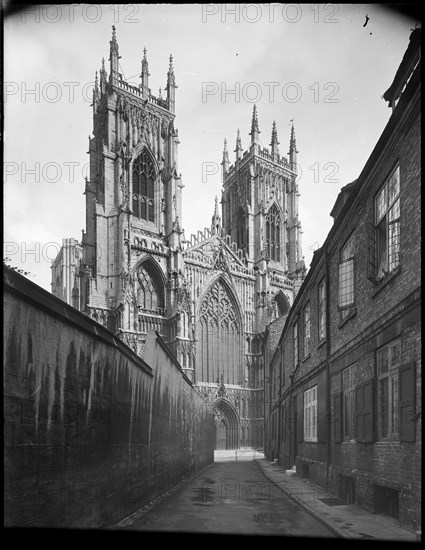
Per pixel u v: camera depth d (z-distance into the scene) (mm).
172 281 66438
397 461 10414
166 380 19453
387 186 12273
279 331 49625
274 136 85312
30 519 7492
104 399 11070
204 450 36031
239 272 75812
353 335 14539
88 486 9867
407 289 10406
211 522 11555
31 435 7648
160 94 73688
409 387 9789
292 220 83688
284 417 31562
